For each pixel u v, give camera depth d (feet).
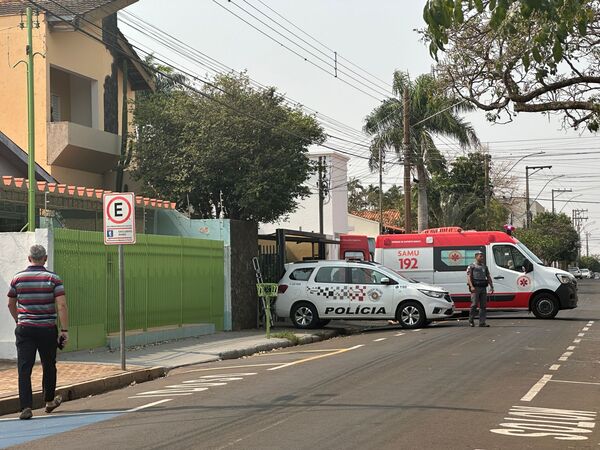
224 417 29.45
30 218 49.19
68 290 48.03
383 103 131.85
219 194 92.43
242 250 70.59
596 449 24.43
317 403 32.01
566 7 26.63
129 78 96.48
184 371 45.37
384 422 27.99
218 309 67.26
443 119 126.82
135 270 55.47
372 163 134.10
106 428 28.27
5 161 67.67
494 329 65.92
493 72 44.65
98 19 82.23
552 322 73.46
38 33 78.59
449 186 164.45
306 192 96.37
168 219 69.97
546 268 78.69
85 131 81.97
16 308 32.01
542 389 35.53
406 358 46.83
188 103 88.94
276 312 72.69
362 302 70.38
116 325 53.31
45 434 27.76
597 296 139.33
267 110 89.35
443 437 25.62
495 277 79.51
